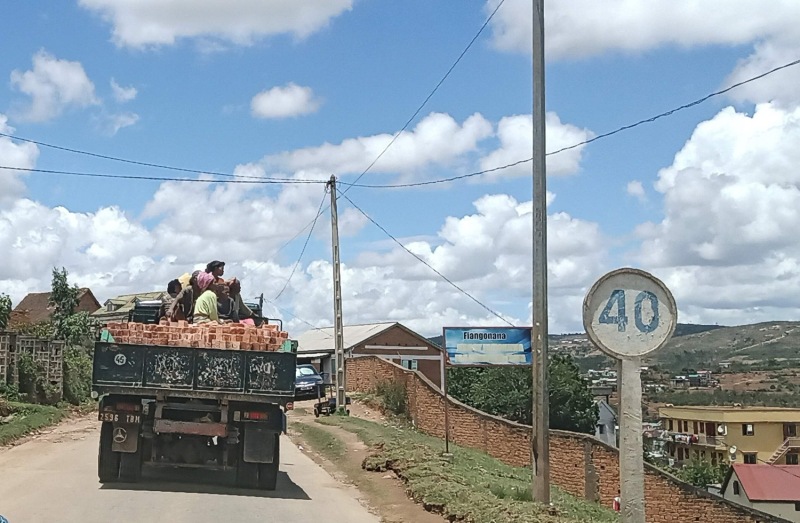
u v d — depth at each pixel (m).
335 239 32.03
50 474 14.54
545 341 13.66
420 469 15.53
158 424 13.09
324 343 63.47
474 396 43.28
